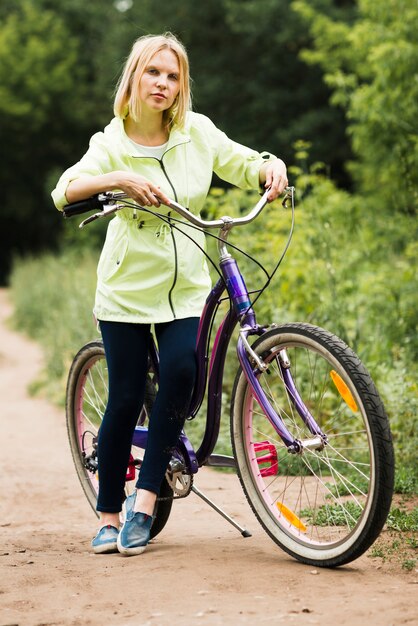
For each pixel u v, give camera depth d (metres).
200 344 4.41
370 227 12.17
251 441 4.41
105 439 4.54
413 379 7.74
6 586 4.00
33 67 42.50
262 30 30.66
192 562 4.17
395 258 11.45
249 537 4.70
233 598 3.65
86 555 4.54
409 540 4.40
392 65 13.31
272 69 31.48
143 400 4.57
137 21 34.28
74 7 45.75
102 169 4.33
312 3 29.72
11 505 6.17
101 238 28.94
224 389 8.18
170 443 4.40
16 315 25.27
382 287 9.73
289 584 3.79
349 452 6.73
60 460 7.83
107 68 36.56
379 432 3.79
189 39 32.47
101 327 4.53
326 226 9.66
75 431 5.29
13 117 42.12
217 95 31.73
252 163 4.47
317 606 3.50
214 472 6.91
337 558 3.96
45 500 6.27
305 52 20.92
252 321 4.27
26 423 10.24
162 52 4.29
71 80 42.84
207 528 5.06
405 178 10.52
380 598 3.56
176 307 4.39
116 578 4.00
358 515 4.61
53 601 3.76
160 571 4.05
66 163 44.91
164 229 4.34
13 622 3.53
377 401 3.82
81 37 46.56
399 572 3.95
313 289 9.05
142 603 3.66
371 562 4.11
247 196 10.12
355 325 8.73
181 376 4.33
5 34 42.66
